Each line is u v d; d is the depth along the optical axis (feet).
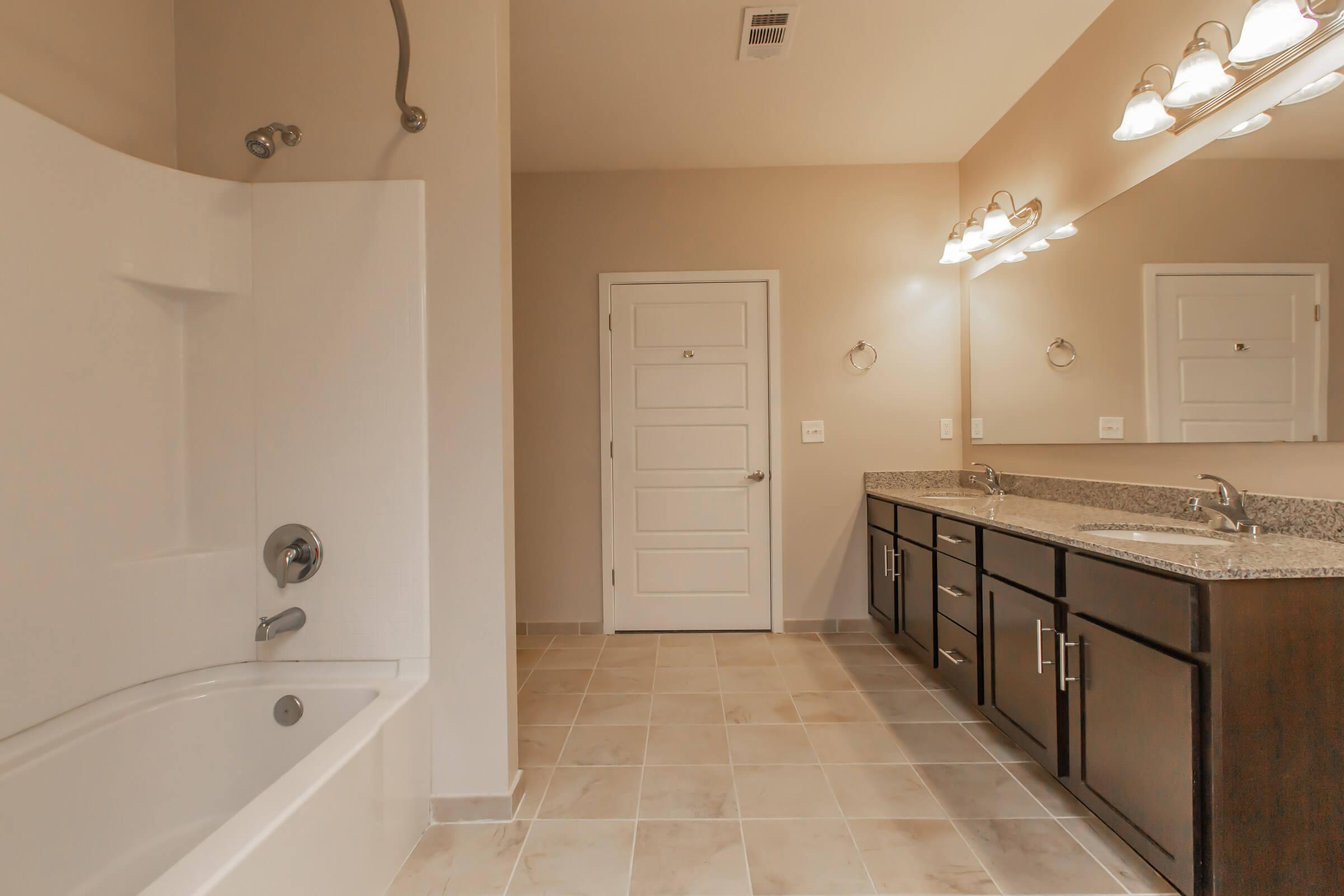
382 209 5.59
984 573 7.08
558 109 9.32
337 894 4.09
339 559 5.65
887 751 6.89
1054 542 5.57
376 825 4.64
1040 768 6.51
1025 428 9.29
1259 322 5.50
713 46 7.86
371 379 5.62
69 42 4.86
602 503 11.44
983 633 7.06
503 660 5.65
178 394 5.58
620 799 5.98
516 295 11.44
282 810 3.60
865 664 9.75
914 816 5.65
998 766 6.54
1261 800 3.88
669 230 11.39
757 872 4.90
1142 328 6.94
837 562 11.43
